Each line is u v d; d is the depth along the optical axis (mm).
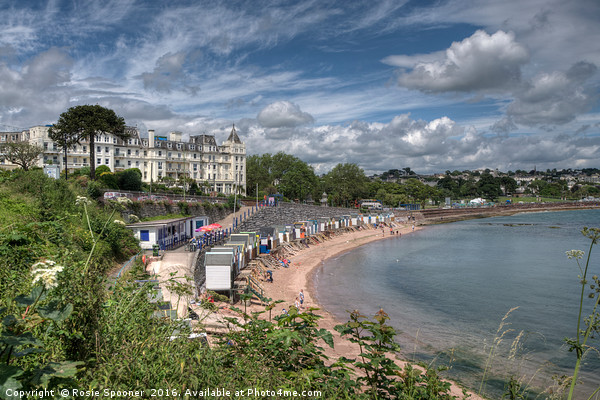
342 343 25344
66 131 53719
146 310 6570
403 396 5875
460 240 92000
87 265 5371
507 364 23219
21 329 4070
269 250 55219
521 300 38688
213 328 8734
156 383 4656
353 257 67125
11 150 62062
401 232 112250
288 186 137875
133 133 108500
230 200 77625
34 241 9219
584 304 36875
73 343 4758
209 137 128750
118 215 40031
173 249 38219
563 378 6582
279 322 6602
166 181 95938
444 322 31844
